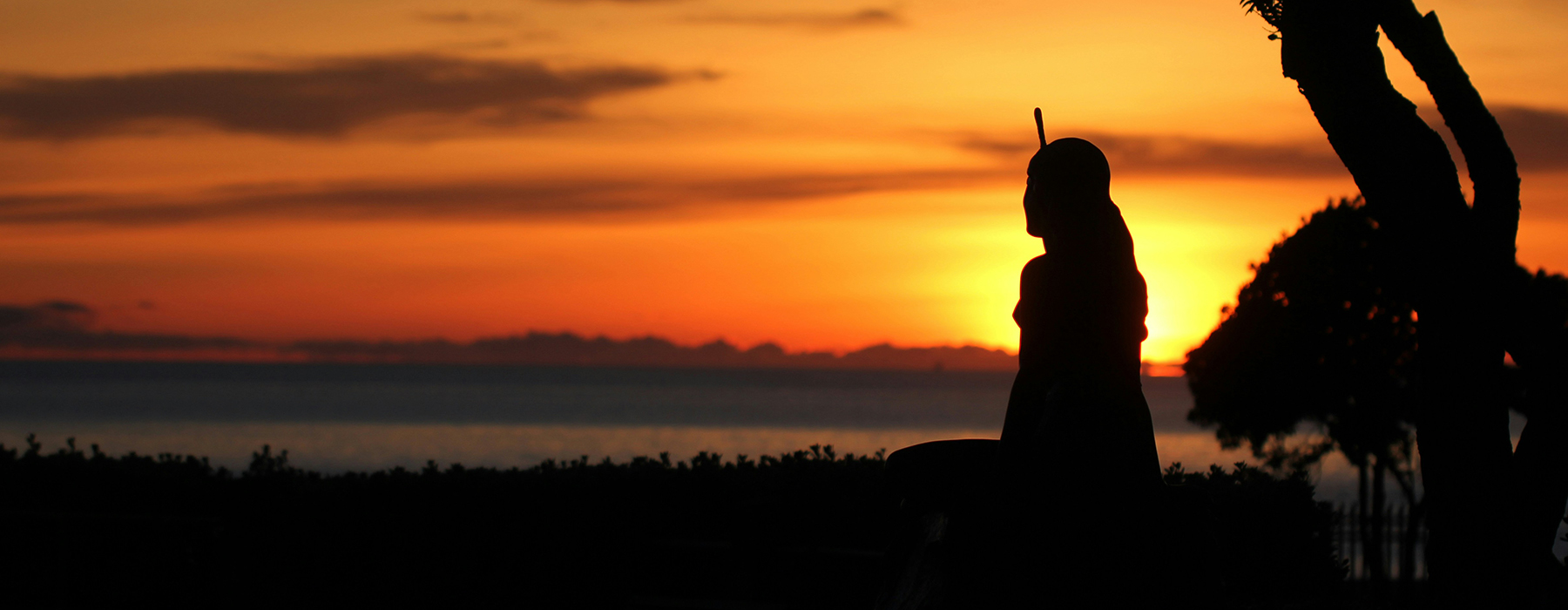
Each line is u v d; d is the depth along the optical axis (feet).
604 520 31.53
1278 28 18.51
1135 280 13.56
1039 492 13.08
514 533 31.89
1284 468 65.92
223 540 33.55
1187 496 13.60
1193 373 64.90
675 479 31.45
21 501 36.47
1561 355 17.47
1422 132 17.52
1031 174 14.05
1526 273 43.88
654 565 31.12
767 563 29.45
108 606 34.35
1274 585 26.17
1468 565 17.46
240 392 372.17
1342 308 58.39
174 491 35.55
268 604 33.17
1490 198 17.72
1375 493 58.90
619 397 356.18
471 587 32.09
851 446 140.15
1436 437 17.71
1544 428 17.49
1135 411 13.25
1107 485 12.99
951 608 13.03
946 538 13.37
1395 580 57.26
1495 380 17.57
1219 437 66.44
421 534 32.40
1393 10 17.83
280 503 33.50
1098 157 13.85
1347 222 58.75
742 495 30.81
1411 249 17.63
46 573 35.14
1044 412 13.30
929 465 14.75
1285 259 60.54
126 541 34.40
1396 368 57.82
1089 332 13.21
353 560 32.73
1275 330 60.23
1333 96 17.76
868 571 28.89
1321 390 59.31
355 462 112.06
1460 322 17.44
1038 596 12.84
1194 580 13.17
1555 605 18.25
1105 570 12.84
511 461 113.39
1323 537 26.71
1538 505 17.42
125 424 184.03
